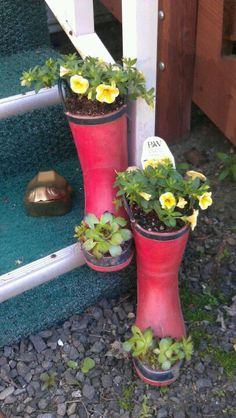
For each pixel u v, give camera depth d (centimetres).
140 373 83
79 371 87
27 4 104
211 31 107
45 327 92
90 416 83
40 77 78
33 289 91
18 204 101
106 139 75
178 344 82
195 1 106
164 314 84
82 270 93
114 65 76
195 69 115
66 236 95
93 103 74
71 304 91
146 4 69
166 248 75
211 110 117
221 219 109
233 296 96
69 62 76
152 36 73
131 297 96
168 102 117
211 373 86
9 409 84
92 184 81
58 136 104
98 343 90
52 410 84
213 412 83
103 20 149
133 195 74
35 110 98
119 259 80
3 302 90
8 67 104
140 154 85
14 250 94
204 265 100
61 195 97
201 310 94
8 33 105
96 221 80
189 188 74
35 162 107
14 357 89
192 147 123
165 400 84
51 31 139
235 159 114
